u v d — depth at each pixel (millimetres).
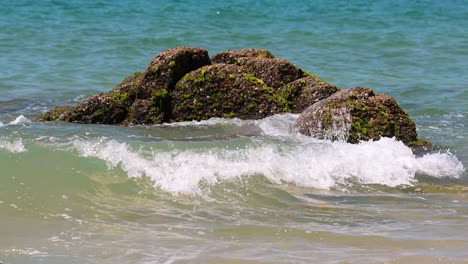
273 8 116875
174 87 39250
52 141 30984
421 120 42875
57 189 25734
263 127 36438
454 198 26969
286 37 84562
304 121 34906
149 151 28875
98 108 38781
